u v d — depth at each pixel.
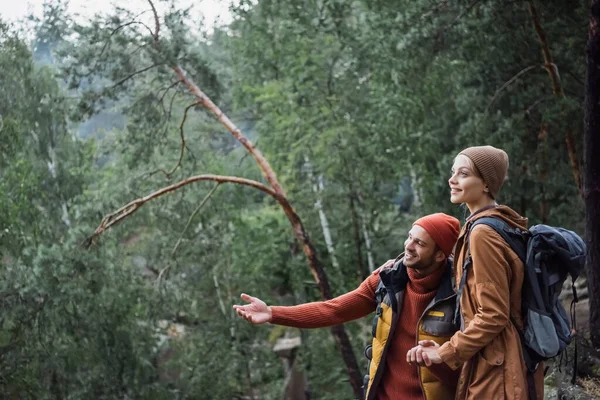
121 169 17.42
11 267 13.13
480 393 2.76
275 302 20.22
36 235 14.13
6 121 13.27
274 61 17.14
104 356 13.71
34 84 15.04
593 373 5.90
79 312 13.19
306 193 17.39
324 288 14.45
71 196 16.50
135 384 14.06
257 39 16.67
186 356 17.81
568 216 14.77
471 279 2.78
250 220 19.75
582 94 12.16
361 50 14.15
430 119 13.97
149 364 14.54
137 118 14.62
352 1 14.14
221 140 22.88
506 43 11.88
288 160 16.67
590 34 7.10
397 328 3.03
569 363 6.20
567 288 11.02
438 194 14.56
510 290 2.77
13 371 12.53
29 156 15.27
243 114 20.20
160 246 17.55
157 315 14.81
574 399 5.38
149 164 16.91
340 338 14.66
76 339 13.26
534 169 12.48
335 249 18.62
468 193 2.84
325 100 15.60
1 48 14.23
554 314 2.81
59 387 13.28
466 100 12.89
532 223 15.09
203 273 18.03
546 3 11.45
